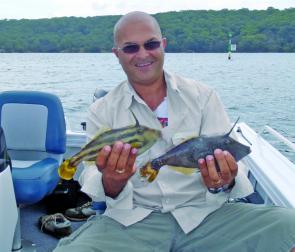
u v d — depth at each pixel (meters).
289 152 2.53
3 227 1.22
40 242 1.61
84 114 4.55
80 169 1.92
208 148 0.93
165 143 1.09
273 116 5.54
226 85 8.80
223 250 1.01
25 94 1.70
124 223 1.05
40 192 1.45
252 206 1.06
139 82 1.12
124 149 0.87
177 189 1.07
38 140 1.70
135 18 1.10
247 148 0.94
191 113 1.12
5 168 1.22
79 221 1.80
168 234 1.05
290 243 0.94
